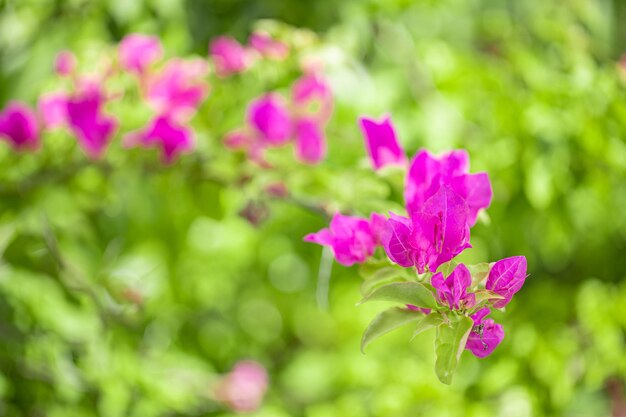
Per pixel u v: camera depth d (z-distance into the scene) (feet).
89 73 4.14
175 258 5.20
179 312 6.02
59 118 4.14
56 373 4.25
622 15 6.14
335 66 4.35
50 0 5.49
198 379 5.56
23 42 5.48
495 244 5.26
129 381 4.44
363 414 5.58
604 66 5.03
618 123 4.57
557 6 5.83
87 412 4.40
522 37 5.89
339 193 3.61
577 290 5.38
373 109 4.94
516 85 5.02
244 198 3.91
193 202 4.00
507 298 2.55
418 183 2.77
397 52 5.38
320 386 6.78
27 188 4.12
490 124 4.96
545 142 4.62
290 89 4.45
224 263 6.44
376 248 2.85
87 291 4.09
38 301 4.38
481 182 2.73
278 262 6.66
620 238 5.48
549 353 4.96
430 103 5.02
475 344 2.55
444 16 6.18
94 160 4.04
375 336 2.60
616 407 5.86
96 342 4.36
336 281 6.77
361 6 5.47
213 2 5.55
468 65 4.98
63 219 4.41
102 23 5.52
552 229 4.93
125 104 4.12
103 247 4.76
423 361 6.75
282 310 7.32
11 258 4.05
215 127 4.13
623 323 4.91
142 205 4.89
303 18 5.53
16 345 4.25
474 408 4.89
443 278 2.55
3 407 4.25
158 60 4.19
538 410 4.89
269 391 6.45
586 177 4.75
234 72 4.20
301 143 4.01
